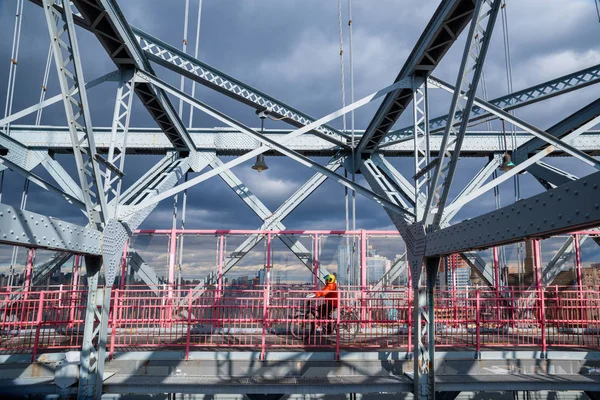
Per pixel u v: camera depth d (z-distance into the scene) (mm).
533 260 13273
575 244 13742
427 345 8398
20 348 9305
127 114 9156
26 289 11414
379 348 9805
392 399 10102
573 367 9688
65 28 6816
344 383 8383
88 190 7527
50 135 15398
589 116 12766
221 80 11133
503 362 9633
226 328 12383
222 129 15680
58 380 7996
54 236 6145
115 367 9125
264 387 8250
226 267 13641
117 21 7996
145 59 9742
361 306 10617
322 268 13359
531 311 12430
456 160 7246
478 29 6484
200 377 8688
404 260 13250
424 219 8547
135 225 9875
